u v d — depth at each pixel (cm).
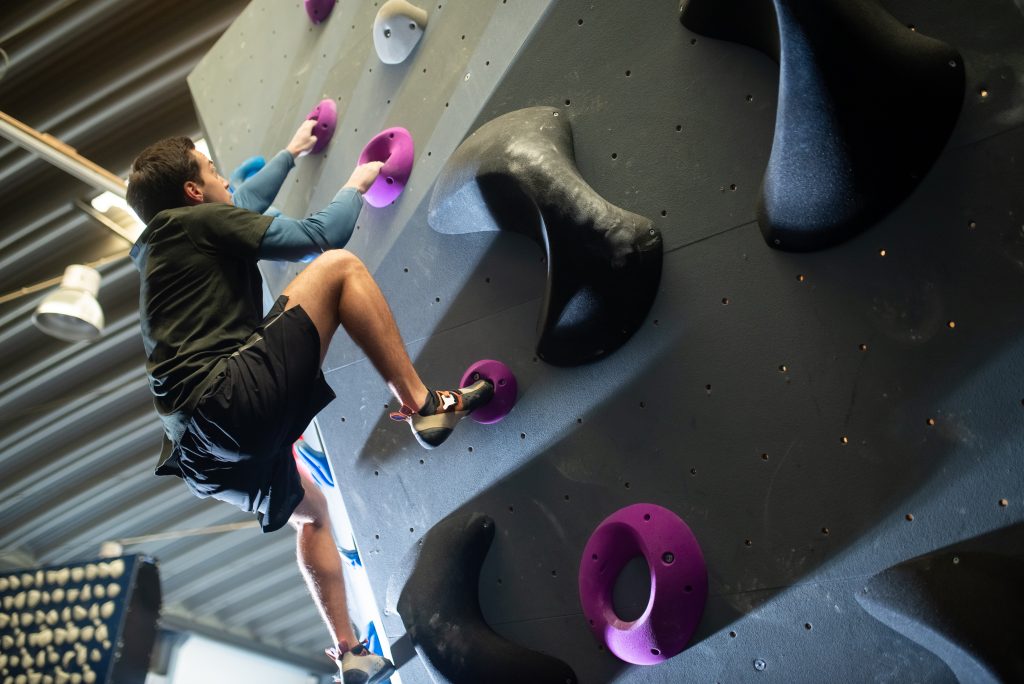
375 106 262
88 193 745
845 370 181
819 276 186
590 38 220
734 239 196
